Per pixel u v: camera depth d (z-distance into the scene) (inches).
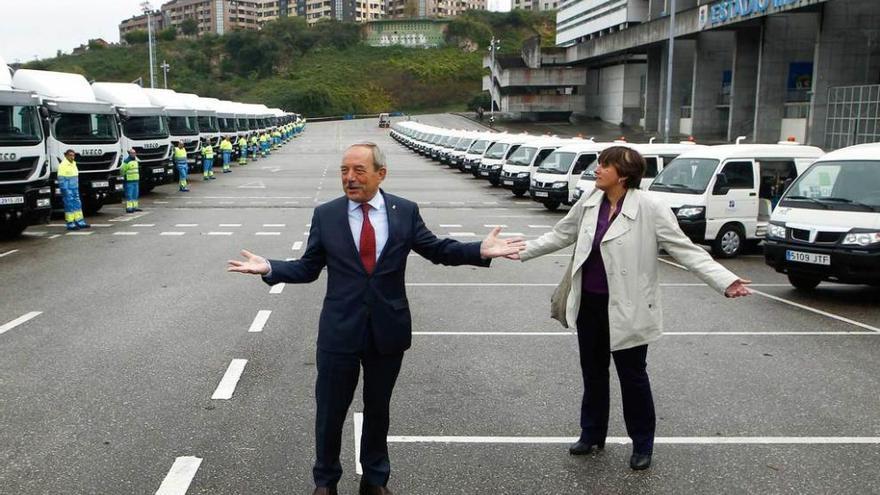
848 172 427.8
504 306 394.9
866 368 289.7
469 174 1466.5
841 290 452.1
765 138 1909.4
